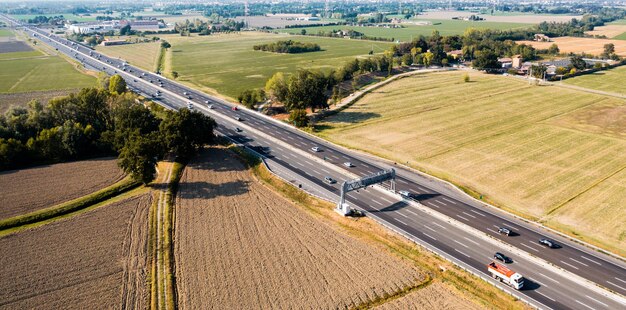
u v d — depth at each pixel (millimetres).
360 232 101938
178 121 142875
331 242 98062
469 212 109438
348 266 89500
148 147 126375
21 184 128000
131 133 142625
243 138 167250
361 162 142625
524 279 84375
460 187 122188
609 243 95625
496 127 175000
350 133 172000
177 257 92875
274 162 143500
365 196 119375
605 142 156250
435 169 135375
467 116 190875
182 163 142750
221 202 117375
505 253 92812
